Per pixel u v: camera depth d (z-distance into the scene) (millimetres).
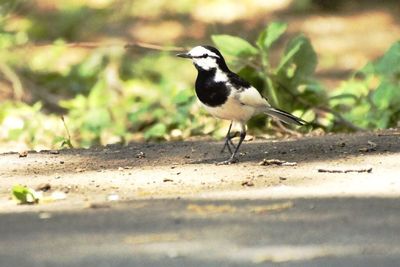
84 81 22422
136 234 8531
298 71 15781
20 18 27016
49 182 11391
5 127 16969
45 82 22125
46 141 16250
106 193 10664
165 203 9914
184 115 16547
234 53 15539
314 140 13719
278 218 9039
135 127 17234
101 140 16516
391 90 16344
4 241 8414
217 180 11188
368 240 8180
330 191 10336
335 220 8906
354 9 29812
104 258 7758
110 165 12367
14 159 12891
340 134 14570
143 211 9508
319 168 11648
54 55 23594
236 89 12078
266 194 10273
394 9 29656
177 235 8453
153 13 29094
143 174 11703
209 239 8281
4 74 21844
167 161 12523
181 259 7668
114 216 9305
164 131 15984
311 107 15828
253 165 12000
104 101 18391
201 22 28484
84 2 28844
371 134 14117
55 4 28594
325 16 29250
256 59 15672
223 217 9125
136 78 22719
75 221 9133
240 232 8516
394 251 7824
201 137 15703
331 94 17359
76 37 27031
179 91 17516
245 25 28281
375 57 25250
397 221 8820
